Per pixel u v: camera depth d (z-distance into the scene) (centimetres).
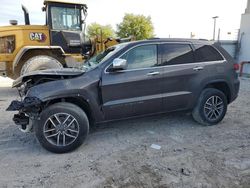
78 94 406
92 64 471
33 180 324
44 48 880
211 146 422
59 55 927
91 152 407
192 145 427
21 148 424
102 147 426
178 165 358
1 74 898
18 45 874
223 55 532
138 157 386
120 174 337
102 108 427
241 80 1250
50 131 400
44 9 941
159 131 497
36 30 890
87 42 972
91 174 338
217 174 332
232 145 425
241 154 390
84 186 310
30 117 398
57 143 400
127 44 455
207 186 306
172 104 480
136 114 457
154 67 460
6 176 335
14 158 387
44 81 436
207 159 374
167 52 475
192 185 309
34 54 899
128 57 445
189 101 494
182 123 541
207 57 512
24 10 946
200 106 508
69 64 923
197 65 496
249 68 1440
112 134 484
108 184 314
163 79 464
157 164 362
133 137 468
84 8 960
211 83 511
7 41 878
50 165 364
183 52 489
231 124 535
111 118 440
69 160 380
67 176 333
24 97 410
